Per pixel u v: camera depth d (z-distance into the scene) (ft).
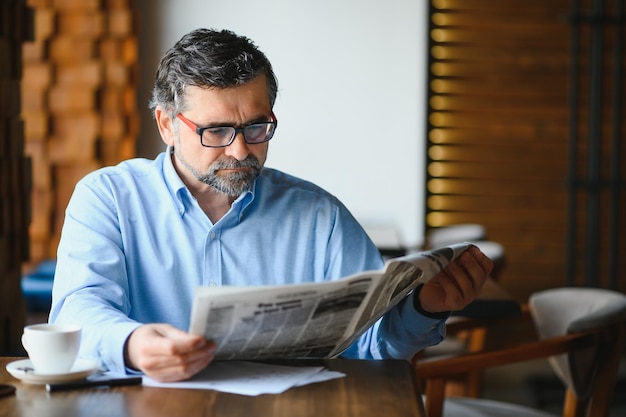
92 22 19.29
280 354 5.89
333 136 20.36
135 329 5.59
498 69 20.58
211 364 5.86
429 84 20.62
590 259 17.95
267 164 20.42
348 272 7.30
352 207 20.45
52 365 5.39
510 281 21.02
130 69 19.47
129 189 7.03
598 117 17.81
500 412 9.60
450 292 6.36
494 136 20.68
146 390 5.28
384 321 6.69
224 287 5.08
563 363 9.41
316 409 4.99
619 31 17.76
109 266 6.68
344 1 20.18
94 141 19.40
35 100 19.34
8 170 10.21
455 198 20.77
